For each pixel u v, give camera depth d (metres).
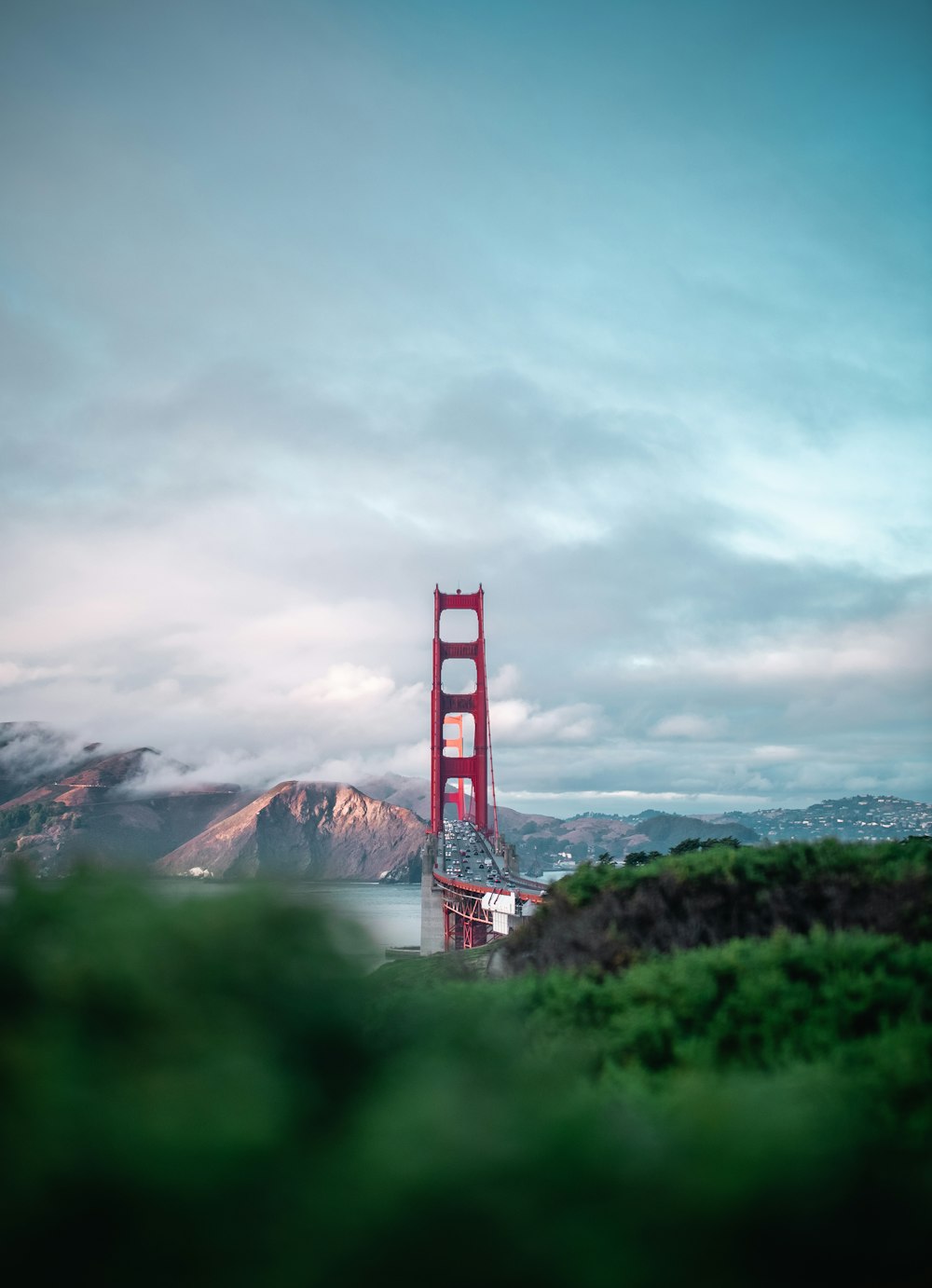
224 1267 3.33
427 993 7.03
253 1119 3.74
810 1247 3.81
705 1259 3.63
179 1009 4.26
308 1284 3.30
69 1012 4.11
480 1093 4.60
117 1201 3.34
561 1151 3.71
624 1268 3.44
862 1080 5.96
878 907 12.27
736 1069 6.80
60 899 4.51
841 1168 4.11
